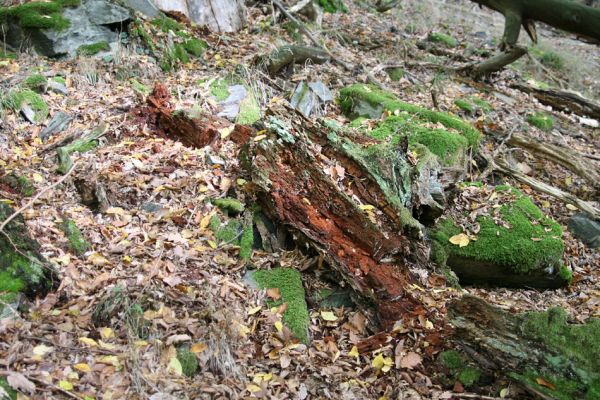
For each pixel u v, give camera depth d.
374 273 4.47
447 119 6.82
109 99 6.11
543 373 3.57
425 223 5.29
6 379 2.97
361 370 3.96
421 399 3.74
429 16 12.46
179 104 6.01
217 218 4.80
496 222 5.58
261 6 9.71
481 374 3.85
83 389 3.14
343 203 4.72
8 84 5.92
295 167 4.92
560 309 3.71
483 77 9.47
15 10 6.75
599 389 3.40
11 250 3.71
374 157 4.99
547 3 8.91
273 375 3.73
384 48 9.84
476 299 3.86
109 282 3.95
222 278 4.32
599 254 6.10
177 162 5.30
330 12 11.02
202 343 3.63
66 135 5.40
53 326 3.48
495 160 6.91
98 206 4.66
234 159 5.41
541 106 9.20
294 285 4.46
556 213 6.53
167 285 4.01
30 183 4.68
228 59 7.66
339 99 7.32
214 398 3.39
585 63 12.41
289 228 4.76
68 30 6.82
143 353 3.45
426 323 4.21
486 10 14.54
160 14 7.78
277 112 5.29
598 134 8.76
